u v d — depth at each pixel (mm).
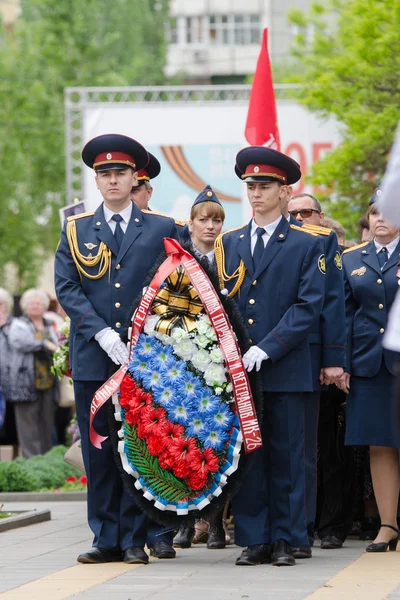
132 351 11336
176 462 11266
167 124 33031
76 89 33438
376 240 13133
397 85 30359
